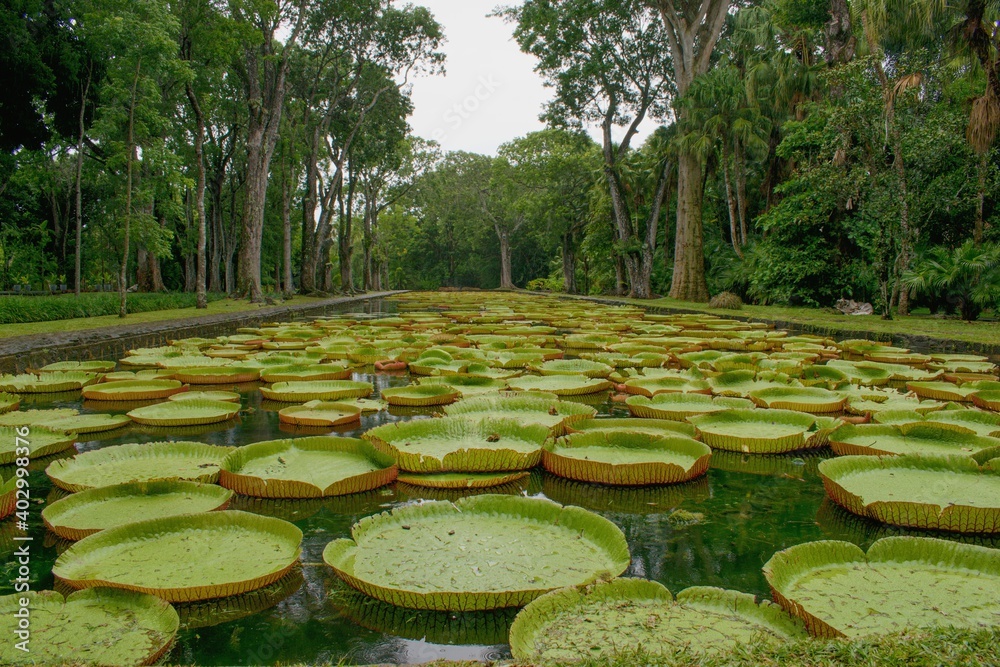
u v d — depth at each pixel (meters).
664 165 25.88
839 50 15.68
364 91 27.59
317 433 4.75
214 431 4.83
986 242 12.84
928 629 1.72
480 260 59.00
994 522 2.87
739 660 1.56
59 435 4.38
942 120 12.48
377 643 2.05
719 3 19.31
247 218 19.45
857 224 14.86
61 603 2.16
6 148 16.05
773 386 5.79
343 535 2.92
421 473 3.74
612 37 24.31
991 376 6.46
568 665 1.59
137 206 14.44
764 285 17.52
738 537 2.92
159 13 12.26
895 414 4.76
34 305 11.34
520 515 2.90
